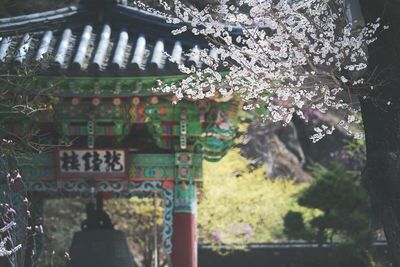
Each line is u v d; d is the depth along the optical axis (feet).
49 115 44.60
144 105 44.88
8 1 53.83
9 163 41.39
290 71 34.83
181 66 36.68
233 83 36.06
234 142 47.65
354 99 41.37
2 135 41.88
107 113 45.11
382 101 33.32
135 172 46.55
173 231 46.19
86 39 44.42
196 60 40.45
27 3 57.88
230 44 35.55
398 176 32.73
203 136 46.06
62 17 45.73
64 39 44.47
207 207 75.00
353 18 37.14
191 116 45.32
